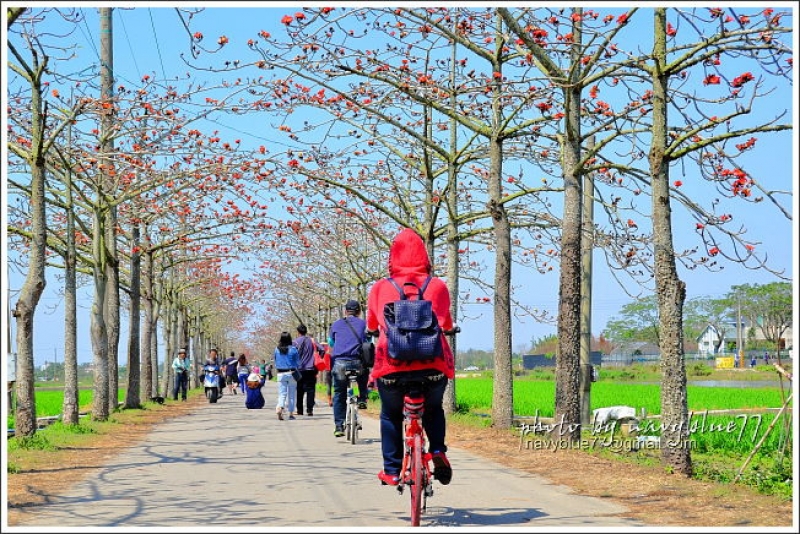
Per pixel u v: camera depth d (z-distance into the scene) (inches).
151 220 1026.7
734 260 475.5
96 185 812.0
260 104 695.7
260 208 946.7
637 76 502.3
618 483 404.2
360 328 631.2
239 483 413.1
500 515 323.0
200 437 687.7
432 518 316.8
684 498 361.7
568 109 559.8
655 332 4286.4
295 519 314.2
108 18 813.9
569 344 588.7
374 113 716.0
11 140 711.7
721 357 3907.5
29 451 545.3
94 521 311.3
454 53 756.0
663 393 443.5
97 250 845.2
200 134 774.5
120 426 799.1
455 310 889.5
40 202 565.0
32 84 556.7
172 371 1676.9
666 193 442.9
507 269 721.6
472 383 2155.5
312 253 1370.6
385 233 1198.3
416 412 302.4
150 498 367.2
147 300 1302.9
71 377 727.1
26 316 565.9
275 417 974.4
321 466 482.9
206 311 2598.4
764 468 466.0
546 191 790.5
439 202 880.3
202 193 915.4
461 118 697.6
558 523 304.5
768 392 1421.0
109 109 656.4
